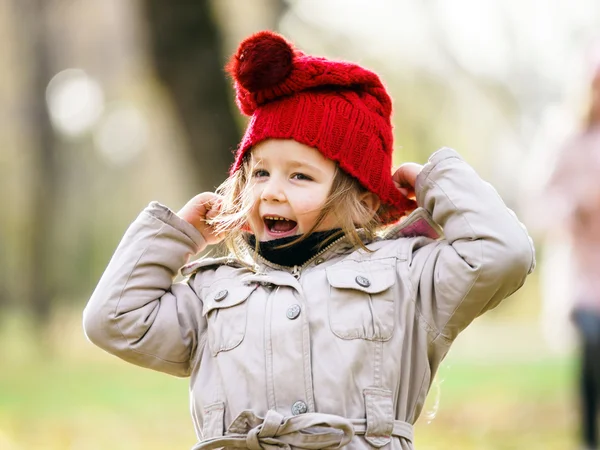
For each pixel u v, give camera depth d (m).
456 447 8.18
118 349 3.64
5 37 23.69
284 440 3.27
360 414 3.31
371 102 3.74
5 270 29.16
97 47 24.97
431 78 19.56
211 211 3.86
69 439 9.02
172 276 3.78
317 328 3.38
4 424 9.70
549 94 22.72
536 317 31.05
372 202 3.76
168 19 9.43
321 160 3.60
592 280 6.76
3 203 27.41
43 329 21.47
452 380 12.91
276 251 3.58
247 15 14.20
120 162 33.62
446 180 3.58
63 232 25.36
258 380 3.35
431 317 3.47
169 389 13.21
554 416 9.45
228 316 3.50
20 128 24.33
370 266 3.50
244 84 3.64
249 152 3.73
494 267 3.39
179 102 9.54
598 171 6.80
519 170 22.86
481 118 22.27
